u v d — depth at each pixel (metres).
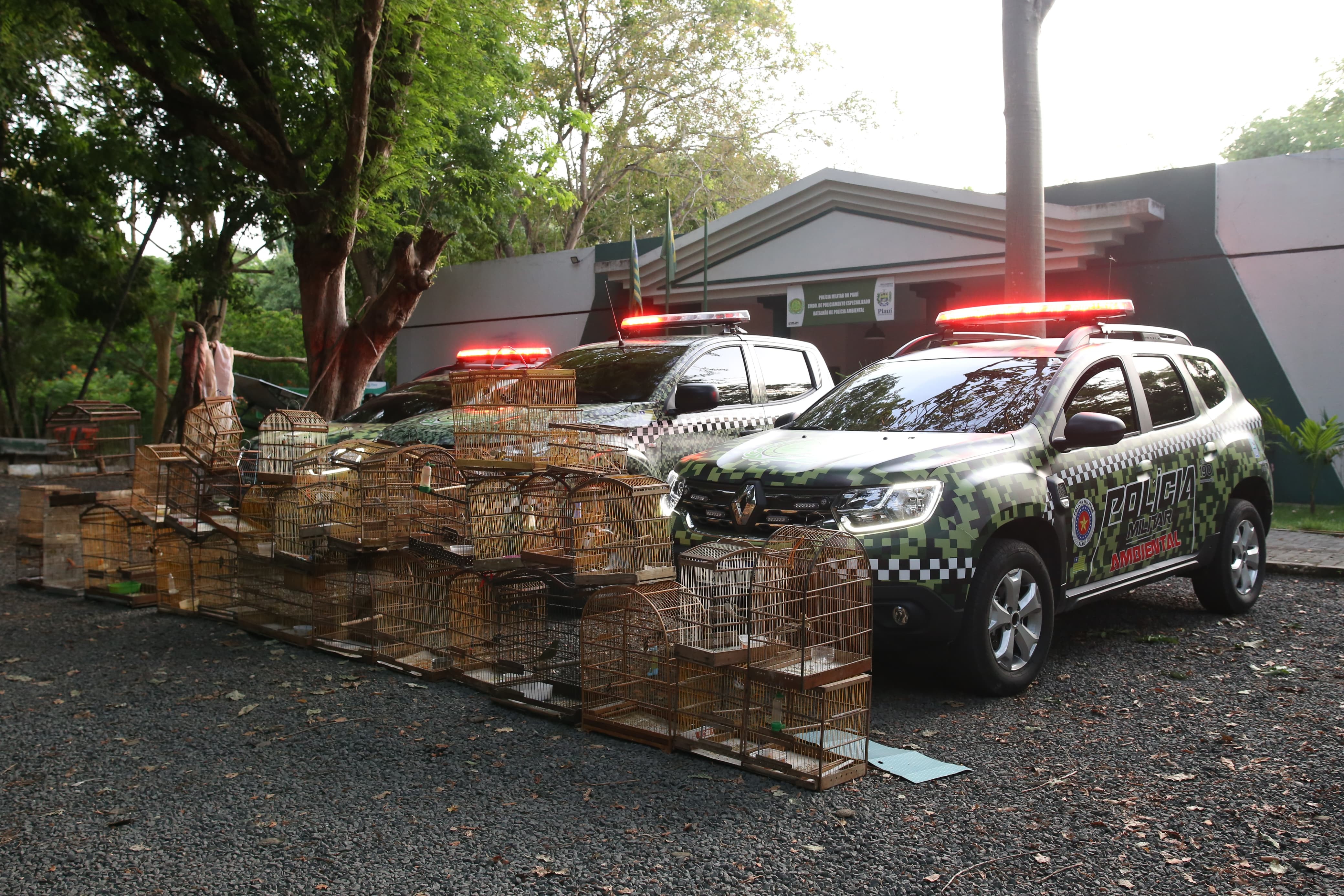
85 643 6.65
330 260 15.36
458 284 21.75
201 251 21.31
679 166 31.20
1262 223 13.15
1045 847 3.50
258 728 4.90
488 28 18.89
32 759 4.52
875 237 15.59
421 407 9.83
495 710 5.17
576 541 5.07
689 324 8.91
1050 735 4.64
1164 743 4.52
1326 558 9.07
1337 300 12.66
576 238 31.44
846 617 4.35
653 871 3.35
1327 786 3.99
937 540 4.91
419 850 3.53
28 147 20.86
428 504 6.09
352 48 15.28
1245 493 7.41
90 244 22.86
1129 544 6.09
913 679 5.62
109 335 23.44
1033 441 5.56
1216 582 6.94
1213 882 3.24
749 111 30.52
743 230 16.86
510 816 3.81
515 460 5.69
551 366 8.38
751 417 8.18
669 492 5.39
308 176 15.84
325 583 6.40
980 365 6.32
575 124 24.08
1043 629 5.43
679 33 29.61
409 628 5.97
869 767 4.26
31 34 16.42
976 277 15.34
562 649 5.54
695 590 4.66
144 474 7.86
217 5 14.93
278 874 3.37
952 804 3.88
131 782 4.23
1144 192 13.93
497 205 23.36
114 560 8.09
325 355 15.58
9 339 23.67
